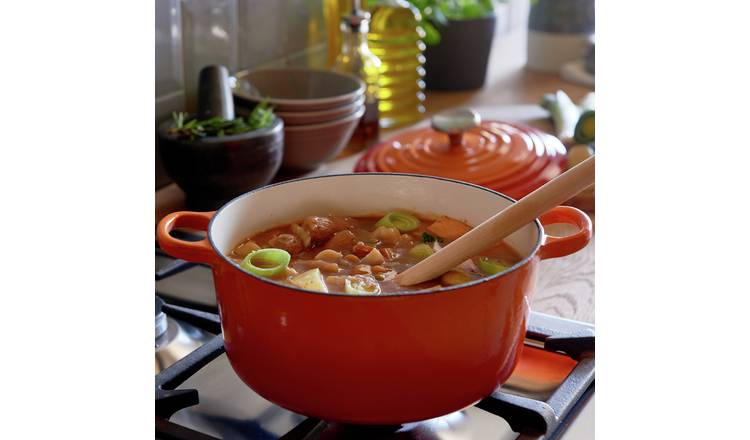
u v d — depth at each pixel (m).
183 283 0.92
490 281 0.58
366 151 1.28
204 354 0.75
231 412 0.70
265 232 0.77
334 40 1.42
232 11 1.29
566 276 0.96
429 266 0.65
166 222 0.67
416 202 0.79
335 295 0.56
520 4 2.36
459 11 1.66
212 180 1.05
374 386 0.58
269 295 0.58
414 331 0.57
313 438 0.65
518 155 1.16
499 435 0.66
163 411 0.68
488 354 0.60
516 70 1.87
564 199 0.61
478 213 0.76
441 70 1.67
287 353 0.59
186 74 1.22
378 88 1.34
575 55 1.82
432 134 1.25
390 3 1.43
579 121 1.23
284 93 1.31
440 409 0.60
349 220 0.79
